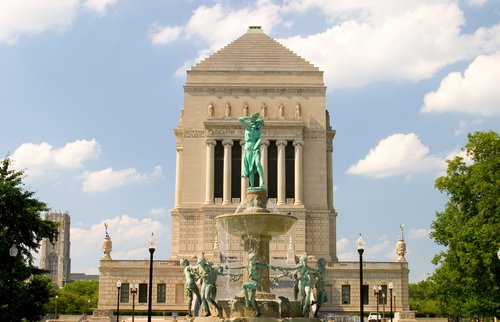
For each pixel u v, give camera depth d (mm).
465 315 68688
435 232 68062
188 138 119188
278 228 47000
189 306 45562
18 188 55719
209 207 114375
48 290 56875
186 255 114250
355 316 94125
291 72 121000
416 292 162875
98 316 91938
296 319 43094
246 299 43000
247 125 50344
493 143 64938
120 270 103750
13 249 48062
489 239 58781
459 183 65062
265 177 116688
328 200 120875
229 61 122000
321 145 119312
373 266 103938
